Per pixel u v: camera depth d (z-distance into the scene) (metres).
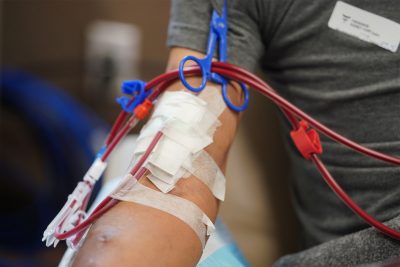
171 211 0.48
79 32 1.47
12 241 1.29
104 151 0.58
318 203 0.72
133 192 0.49
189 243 0.48
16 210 1.33
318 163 0.58
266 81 0.77
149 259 0.45
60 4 1.44
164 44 1.49
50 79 1.49
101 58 1.47
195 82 0.58
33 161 1.37
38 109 1.28
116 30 1.46
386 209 0.62
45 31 1.47
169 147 0.51
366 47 0.61
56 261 1.29
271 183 0.88
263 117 0.88
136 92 0.60
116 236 0.45
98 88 1.49
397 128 0.61
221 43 0.61
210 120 0.55
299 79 0.67
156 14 1.46
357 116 0.63
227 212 0.87
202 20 0.63
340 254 0.62
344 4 0.61
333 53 0.63
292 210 0.88
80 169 1.25
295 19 0.63
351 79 0.63
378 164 0.63
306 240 0.76
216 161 0.56
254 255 0.86
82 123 1.29
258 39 0.66
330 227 0.69
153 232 0.46
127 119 0.62
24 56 1.49
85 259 0.44
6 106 1.31
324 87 0.65
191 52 0.62
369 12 0.60
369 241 0.60
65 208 0.51
